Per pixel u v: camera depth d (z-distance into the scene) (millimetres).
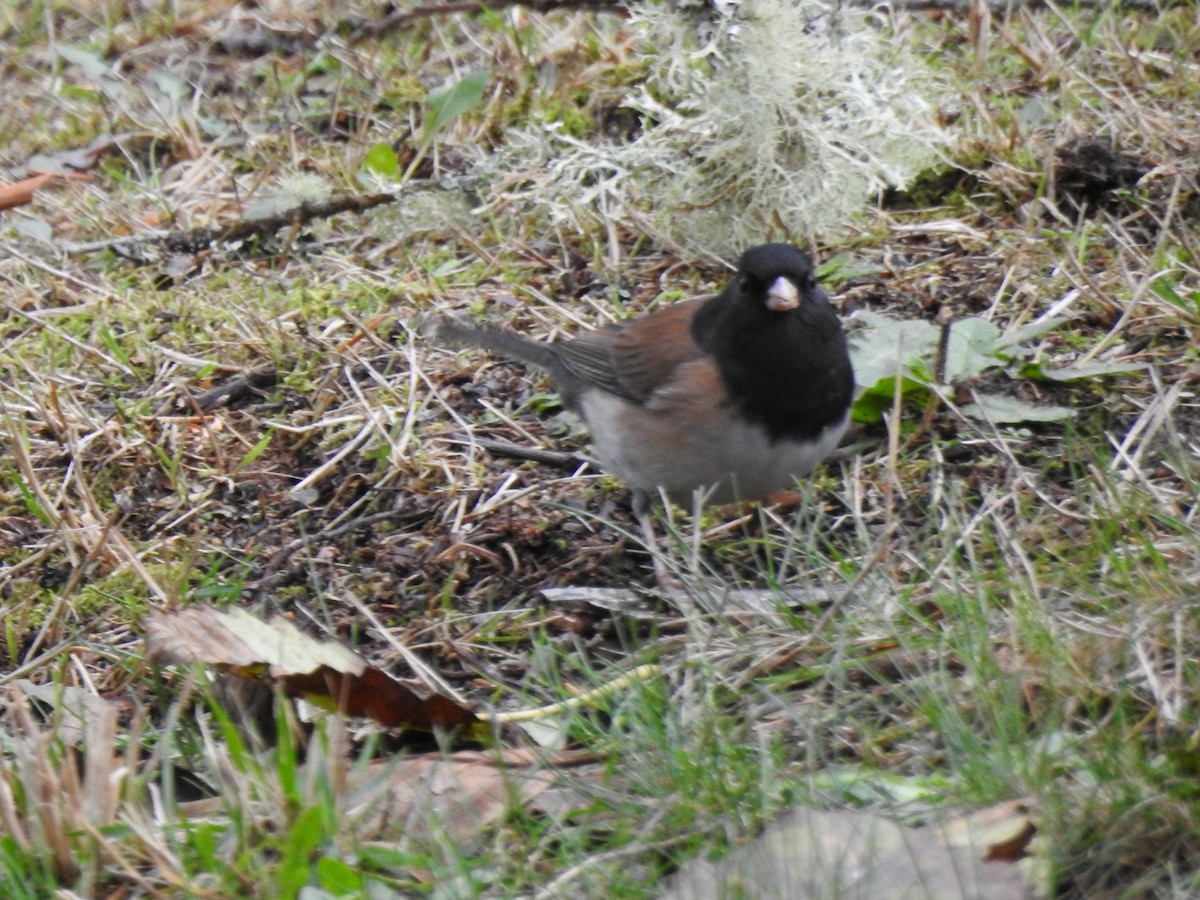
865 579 6418
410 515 8273
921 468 7902
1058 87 11055
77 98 13242
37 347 10039
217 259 10930
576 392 8086
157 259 10977
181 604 7449
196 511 8414
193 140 12242
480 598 7605
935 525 7020
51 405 9156
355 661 5898
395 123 12078
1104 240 9617
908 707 5695
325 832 5145
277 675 5777
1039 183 9992
